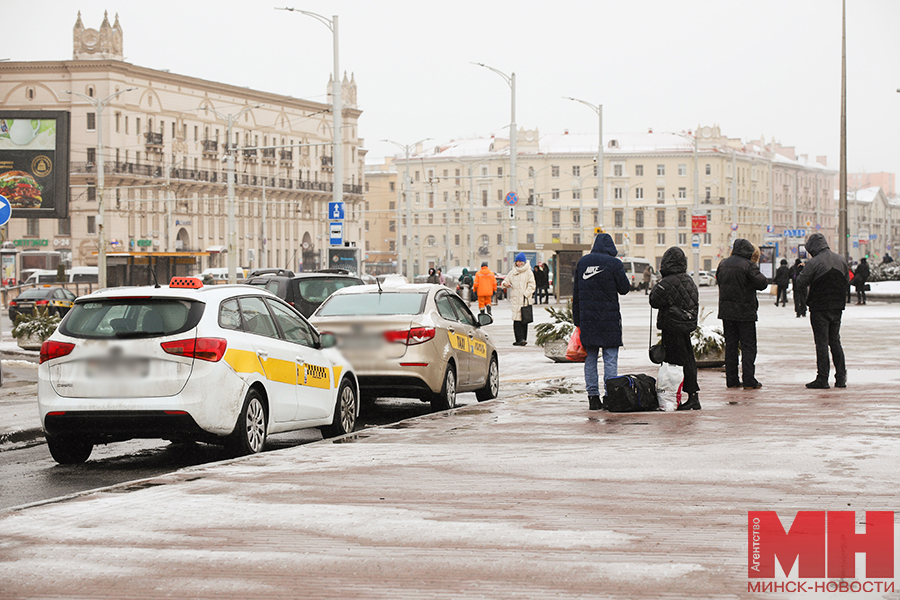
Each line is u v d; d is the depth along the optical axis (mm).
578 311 13875
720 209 142000
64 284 67000
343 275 22750
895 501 7688
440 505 7789
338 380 13164
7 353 25875
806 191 179625
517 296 27188
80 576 6000
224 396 10531
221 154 103375
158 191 95875
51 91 90875
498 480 8789
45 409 10562
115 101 90500
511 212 50875
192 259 58156
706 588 5617
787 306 50656
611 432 11711
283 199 114500
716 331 19828
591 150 142750
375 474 9195
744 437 11016
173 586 5785
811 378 17516
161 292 10711
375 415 15953
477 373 16234
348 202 126312
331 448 10883
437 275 59500
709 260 142125
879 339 26531
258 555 6398
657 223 142750
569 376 19125
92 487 10047
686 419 12664
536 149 144250
